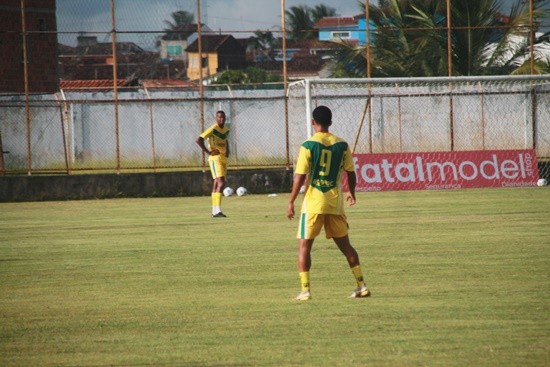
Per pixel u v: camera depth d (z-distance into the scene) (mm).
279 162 77062
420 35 82562
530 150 64875
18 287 27016
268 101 80625
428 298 23688
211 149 48250
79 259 32938
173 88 80125
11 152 74812
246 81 111500
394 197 57625
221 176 48312
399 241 35938
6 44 71125
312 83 66312
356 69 90188
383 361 17375
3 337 20266
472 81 65625
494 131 71750
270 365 17312
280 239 37625
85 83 79438
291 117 67062
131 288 26516
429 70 84188
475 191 61000
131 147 80062
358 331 19969
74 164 76938
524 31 69000
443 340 18938
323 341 19109
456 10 81438
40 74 73375
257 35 65062
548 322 20469
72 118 78062
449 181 63406
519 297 23547
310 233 23391
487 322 20578
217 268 30078
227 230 41531
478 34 81250
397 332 19781
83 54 73500
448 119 72000
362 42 93000
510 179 64000
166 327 20938
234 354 18219
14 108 74938
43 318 22312
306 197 23297
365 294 23906
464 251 32562
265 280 27422
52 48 73062
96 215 50469
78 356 18453
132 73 79312
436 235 37531
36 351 18938
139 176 63438
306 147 22969
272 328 20516
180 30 62938
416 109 72438
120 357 18281
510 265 29047
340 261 30969
